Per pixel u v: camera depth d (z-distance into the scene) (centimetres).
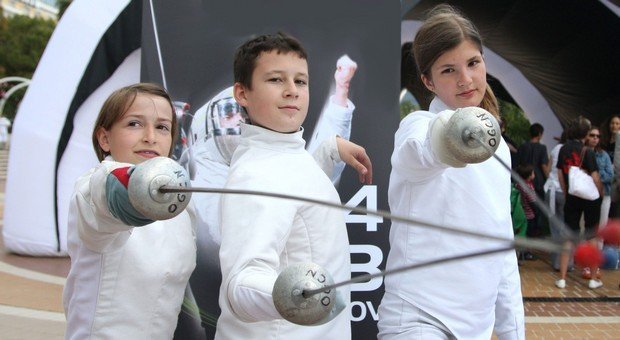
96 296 167
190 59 271
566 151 623
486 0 859
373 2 276
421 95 230
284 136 172
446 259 83
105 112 184
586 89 1009
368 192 274
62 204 674
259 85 171
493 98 220
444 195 186
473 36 189
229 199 161
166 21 271
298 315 109
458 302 184
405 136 180
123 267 167
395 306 190
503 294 208
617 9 823
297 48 174
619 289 623
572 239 66
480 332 189
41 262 673
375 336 274
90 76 646
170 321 179
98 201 128
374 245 273
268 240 149
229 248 151
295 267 110
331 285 105
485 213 187
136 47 650
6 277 609
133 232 171
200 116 271
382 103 276
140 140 180
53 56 647
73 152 663
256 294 133
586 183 597
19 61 3462
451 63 188
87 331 169
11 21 3600
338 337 168
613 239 65
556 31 918
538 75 1049
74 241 171
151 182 106
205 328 260
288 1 274
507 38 980
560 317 527
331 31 276
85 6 644
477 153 119
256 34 273
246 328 162
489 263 189
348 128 276
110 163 131
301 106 174
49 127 657
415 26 905
